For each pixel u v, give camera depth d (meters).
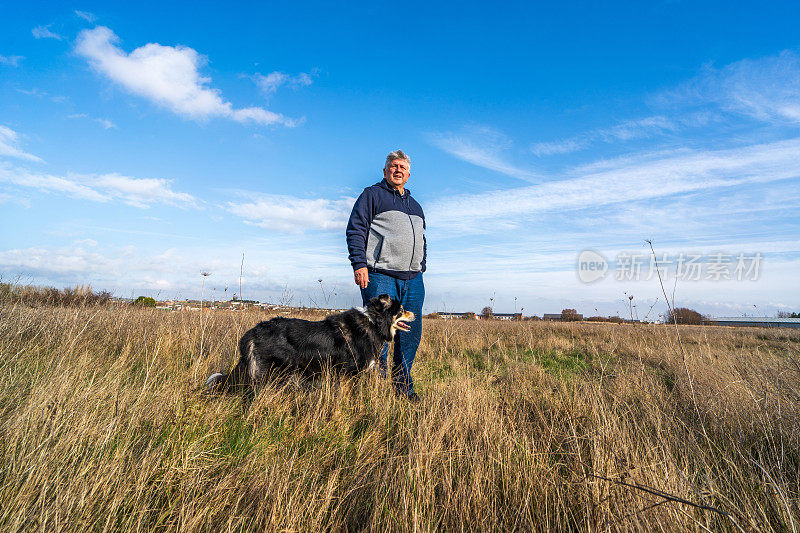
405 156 4.44
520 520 1.93
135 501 1.83
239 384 3.68
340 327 4.03
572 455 2.53
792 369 3.85
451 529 1.89
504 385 4.45
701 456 2.52
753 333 13.56
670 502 1.80
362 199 4.38
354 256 4.29
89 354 4.60
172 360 4.70
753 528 1.71
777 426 2.79
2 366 3.43
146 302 10.31
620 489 1.97
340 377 3.93
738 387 3.69
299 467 2.35
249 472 2.22
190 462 2.23
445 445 2.66
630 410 3.24
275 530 1.75
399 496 2.04
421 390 4.32
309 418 3.08
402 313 4.29
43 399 2.52
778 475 2.26
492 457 2.39
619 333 11.09
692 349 6.99
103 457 2.07
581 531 1.83
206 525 1.75
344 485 2.21
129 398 2.81
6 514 1.58
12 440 2.02
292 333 3.93
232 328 6.34
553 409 3.49
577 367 6.26
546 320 19.89
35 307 6.83
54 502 1.65
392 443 2.85
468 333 10.09
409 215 4.49
